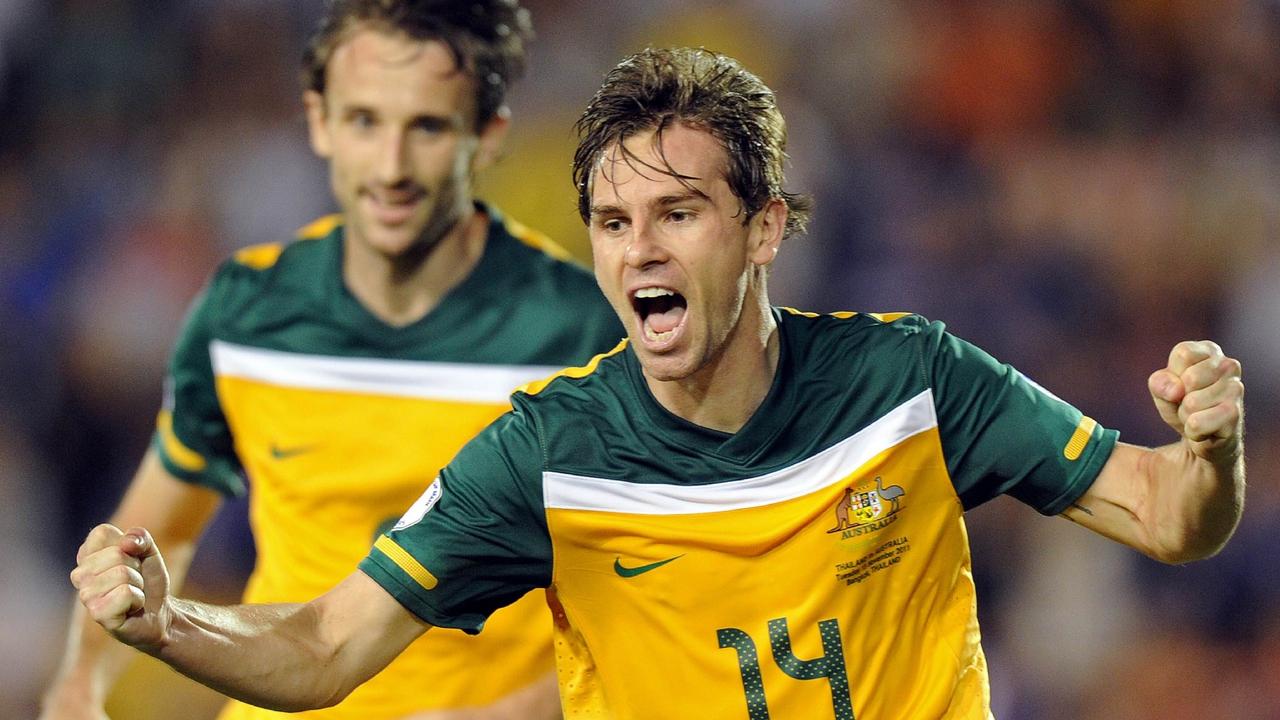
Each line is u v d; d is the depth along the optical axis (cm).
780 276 3806
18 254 4009
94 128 4325
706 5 4394
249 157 4191
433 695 1633
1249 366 3888
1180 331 3922
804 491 1217
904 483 1224
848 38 4391
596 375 1257
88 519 3628
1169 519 1168
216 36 4419
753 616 1219
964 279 3925
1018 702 3147
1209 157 4253
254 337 1722
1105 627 3200
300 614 1164
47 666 3297
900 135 4281
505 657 1642
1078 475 1216
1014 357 3819
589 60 4284
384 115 1623
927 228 4012
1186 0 4438
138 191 4156
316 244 1744
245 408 1734
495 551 1220
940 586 1241
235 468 1844
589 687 1274
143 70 4391
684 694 1238
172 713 2734
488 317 1684
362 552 1691
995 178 4169
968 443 1232
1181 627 3216
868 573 1218
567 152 3997
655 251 1146
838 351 1246
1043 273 3934
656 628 1235
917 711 1223
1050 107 4366
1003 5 4422
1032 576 3244
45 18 4416
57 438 3697
